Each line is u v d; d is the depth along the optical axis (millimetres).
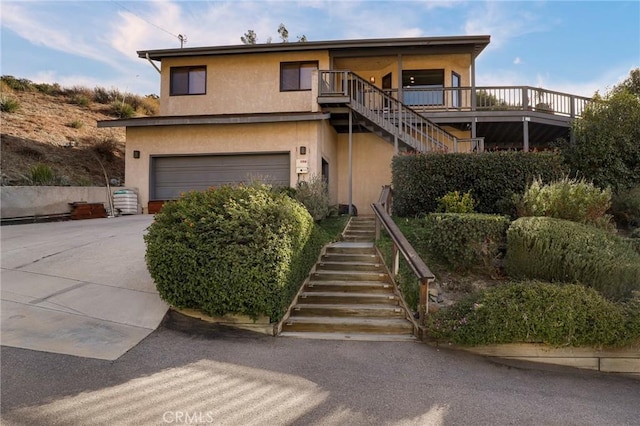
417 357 4781
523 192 9570
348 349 4973
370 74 16781
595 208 7926
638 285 5527
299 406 3475
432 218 7598
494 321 4828
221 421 3188
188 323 5488
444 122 13961
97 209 13133
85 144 19000
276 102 15219
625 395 4047
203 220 5543
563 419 3424
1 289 6109
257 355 4648
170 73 15758
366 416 3346
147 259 5762
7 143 15875
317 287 6816
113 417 3174
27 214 11625
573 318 4750
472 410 3521
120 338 4844
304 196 10242
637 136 12227
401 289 6484
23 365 4016
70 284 6387
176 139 13742
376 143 15828
